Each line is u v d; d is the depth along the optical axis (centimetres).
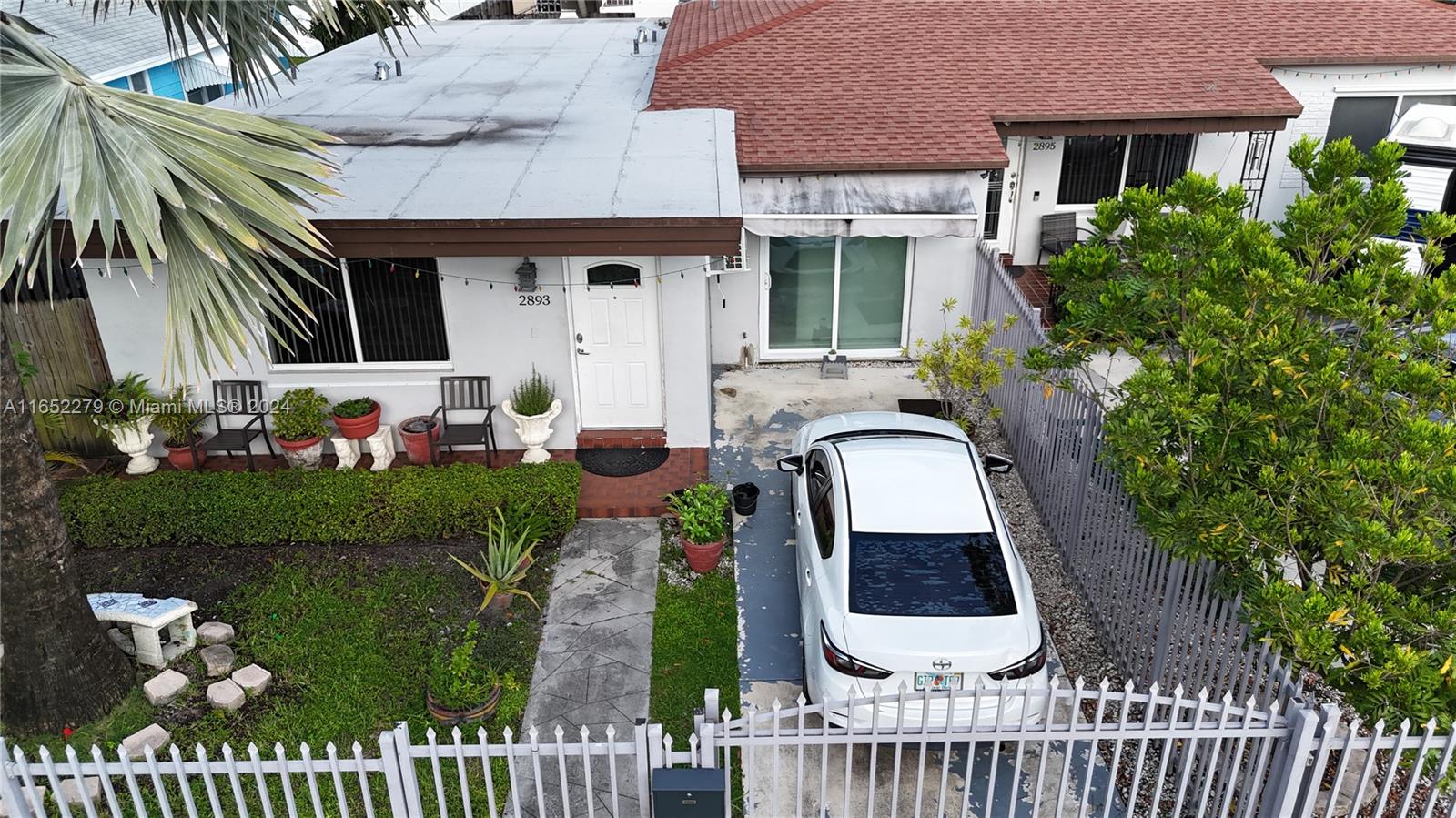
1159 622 790
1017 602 780
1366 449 599
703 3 2192
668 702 850
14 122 606
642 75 1648
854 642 741
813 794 750
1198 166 1645
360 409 1174
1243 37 1641
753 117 1413
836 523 850
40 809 615
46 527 761
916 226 1255
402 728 603
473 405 1209
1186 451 729
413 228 970
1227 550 658
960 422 1264
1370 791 712
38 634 777
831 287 1490
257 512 1051
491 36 2058
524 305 1159
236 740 807
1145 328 786
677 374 1191
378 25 972
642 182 1077
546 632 935
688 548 1006
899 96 1473
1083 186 1677
